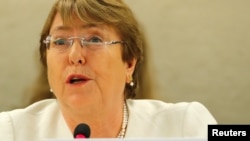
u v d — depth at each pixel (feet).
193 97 33.91
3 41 34.09
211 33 33.71
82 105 14.82
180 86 33.91
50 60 15.20
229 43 33.73
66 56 14.71
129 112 17.95
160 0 33.83
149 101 19.43
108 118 16.20
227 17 33.65
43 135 17.17
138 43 17.10
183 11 33.78
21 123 17.69
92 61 14.75
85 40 14.92
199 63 33.88
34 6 33.91
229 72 33.83
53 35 15.25
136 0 33.81
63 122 17.21
